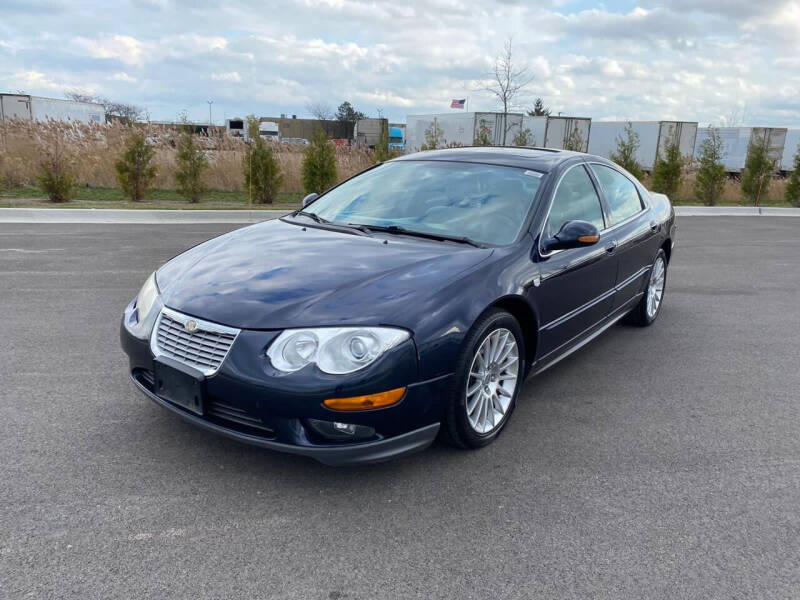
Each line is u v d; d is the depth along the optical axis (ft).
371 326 8.75
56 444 10.28
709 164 61.82
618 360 15.74
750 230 42.86
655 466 10.47
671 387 14.07
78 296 19.29
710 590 7.52
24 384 12.60
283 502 8.97
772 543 8.48
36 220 35.60
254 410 8.70
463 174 13.53
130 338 10.15
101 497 8.88
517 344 11.14
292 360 8.59
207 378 8.93
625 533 8.58
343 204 13.71
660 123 95.76
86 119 96.32
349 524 8.54
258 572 7.52
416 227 12.17
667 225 18.37
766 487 9.95
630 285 16.05
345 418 8.63
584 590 7.44
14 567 7.39
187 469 9.71
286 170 59.16
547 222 12.15
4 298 18.79
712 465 10.58
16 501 8.69
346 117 206.90
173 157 58.49
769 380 14.73
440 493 9.37
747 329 18.80
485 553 8.05
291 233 12.17
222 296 9.52
